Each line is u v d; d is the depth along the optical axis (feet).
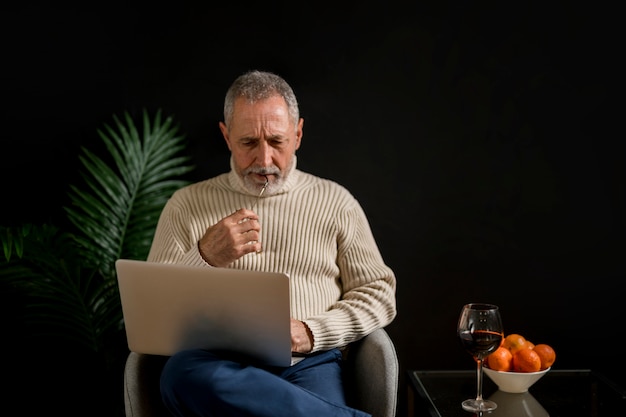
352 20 7.57
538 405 5.66
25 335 7.66
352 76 7.63
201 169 7.68
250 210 5.82
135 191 7.25
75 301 6.90
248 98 5.76
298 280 5.95
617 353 7.88
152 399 5.26
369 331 5.67
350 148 7.70
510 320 7.86
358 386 5.50
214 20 7.55
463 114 7.68
